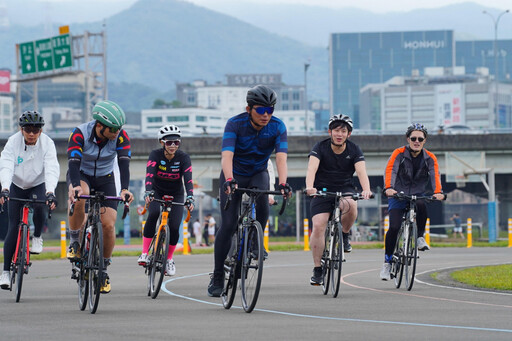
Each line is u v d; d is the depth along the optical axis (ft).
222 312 60.64
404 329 51.21
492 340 46.75
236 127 62.69
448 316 58.29
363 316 58.18
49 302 69.41
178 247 196.03
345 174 76.28
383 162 374.84
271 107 61.67
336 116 74.95
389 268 83.82
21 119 68.28
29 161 69.36
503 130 379.55
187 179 78.95
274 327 52.19
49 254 178.60
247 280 60.03
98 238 60.70
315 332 49.93
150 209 77.41
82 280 63.41
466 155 361.10
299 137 374.22
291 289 82.58
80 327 52.80
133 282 94.89
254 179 63.93
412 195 79.92
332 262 74.08
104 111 64.08
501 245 237.66
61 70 479.41
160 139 79.25
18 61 476.13
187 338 47.75
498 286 83.92
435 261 143.23
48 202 67.10
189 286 87.20
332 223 74.90
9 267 70.44
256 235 59.26
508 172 374.02
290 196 59.88
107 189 67.67
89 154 65.92
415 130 80.59
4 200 67.10
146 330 51.16
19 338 48.29
